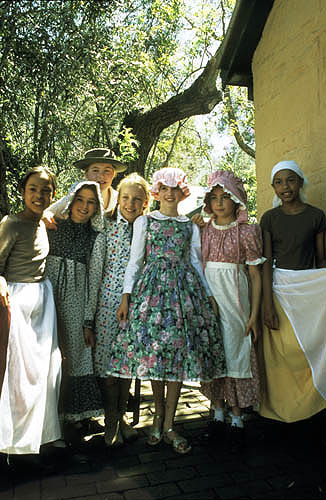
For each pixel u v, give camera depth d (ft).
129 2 23.56
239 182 9.68
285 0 12.82
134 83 21.88
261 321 9.89
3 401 7.54
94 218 9.57
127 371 8.43
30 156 19.01
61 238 9.28
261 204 14.53
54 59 15.79
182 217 9.68
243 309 9.43
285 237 9.68
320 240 9.68
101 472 7.95
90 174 11.62
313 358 9.07
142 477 7.75
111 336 9.40
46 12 15.02
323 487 7.34
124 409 9.68
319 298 9.03
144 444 9.17
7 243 8.11
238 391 9.09
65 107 17.10
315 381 8.91
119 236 9.76
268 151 13.98
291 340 9.28
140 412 11.12
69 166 21.18
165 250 9.13
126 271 9.22
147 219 9.41
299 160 12.18
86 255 9.38
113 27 20.71
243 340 9.34
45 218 8.91
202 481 7.60
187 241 9.52
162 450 8.88
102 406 9.07
